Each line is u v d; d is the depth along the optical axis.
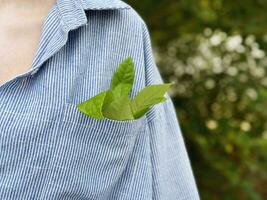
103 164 1.05
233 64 2.88
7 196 1.00
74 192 1.04
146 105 0.93
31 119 1.00
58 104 1.01
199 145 2.71
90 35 1.07
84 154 1.03
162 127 1.17
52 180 1.01
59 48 1.02
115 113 0.93
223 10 2.66
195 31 2.69
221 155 2.73
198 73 2.91
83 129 1.02
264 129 2.88
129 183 1.11
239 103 2.89
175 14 2.63
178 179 1.21
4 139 0.99
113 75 0.98
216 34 2.77
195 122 2.84
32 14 1.07
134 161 1.11
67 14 1.05
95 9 1.07
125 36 1.10
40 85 1.01
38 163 1.00
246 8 2.66
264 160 2.69
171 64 2.90
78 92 1.03
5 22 1.06
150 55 1.15
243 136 2.70
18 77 1.00
